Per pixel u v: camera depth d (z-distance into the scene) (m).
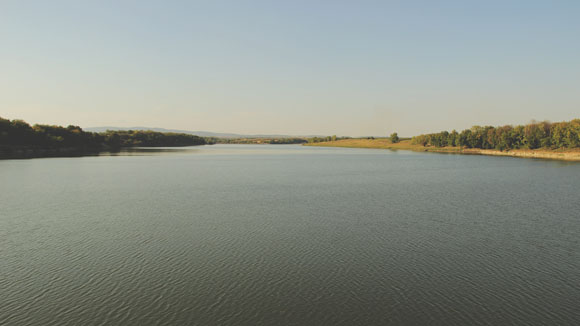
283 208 41.47
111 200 46.06
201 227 32.72
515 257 25.38
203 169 92.38
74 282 20.89
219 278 21.48
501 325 16.62
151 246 27.23
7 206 41.84
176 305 18.28
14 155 137.75
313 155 177.62
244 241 28.58
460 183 65.81
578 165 107.00
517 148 172.25
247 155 174.50
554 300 19.06
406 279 21.58
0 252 25.84
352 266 23.50
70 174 76.69
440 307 18.27
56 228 32.19
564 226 33.75
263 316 17.28
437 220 35.94
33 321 16.75
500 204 44.59
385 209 41.19
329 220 35.62
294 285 20.62
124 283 20.78
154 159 130.75
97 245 27.44
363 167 101.94
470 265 23.83
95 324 16.48
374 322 16.81
